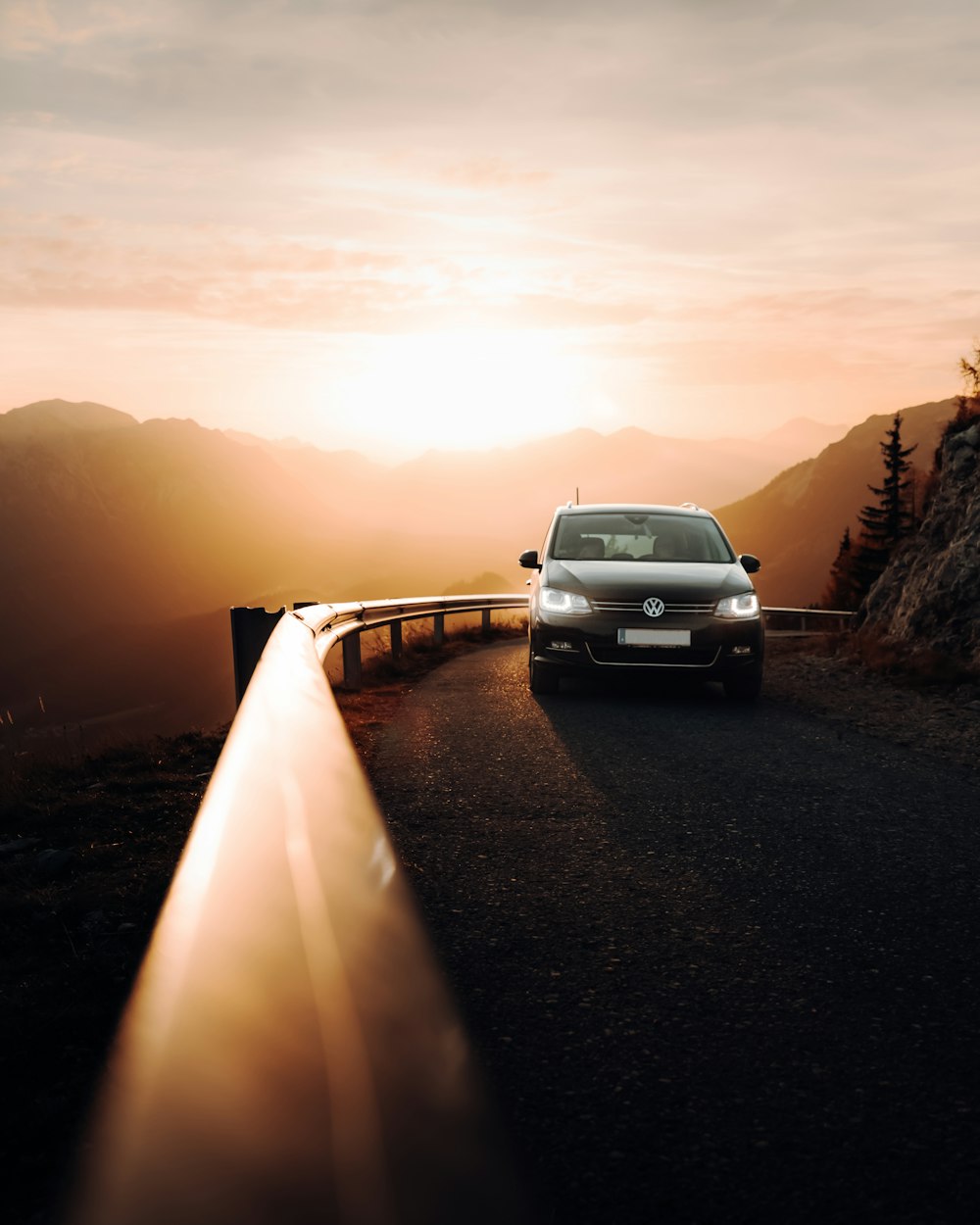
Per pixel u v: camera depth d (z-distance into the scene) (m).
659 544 9.76
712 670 8.48
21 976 2.98
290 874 0.95
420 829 4.58
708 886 3.78
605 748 6.56
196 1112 0.73
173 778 5.83
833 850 4.29
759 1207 1.77
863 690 9.68
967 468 13.49
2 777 5.73
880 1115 2.12
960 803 5.19
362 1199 0.75
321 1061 0.84
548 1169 1.88
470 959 3.03
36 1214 1.75
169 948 0.90
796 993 2.80
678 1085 2.24
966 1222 1.73
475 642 17.33
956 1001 2.76
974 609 11.18
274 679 2.14
